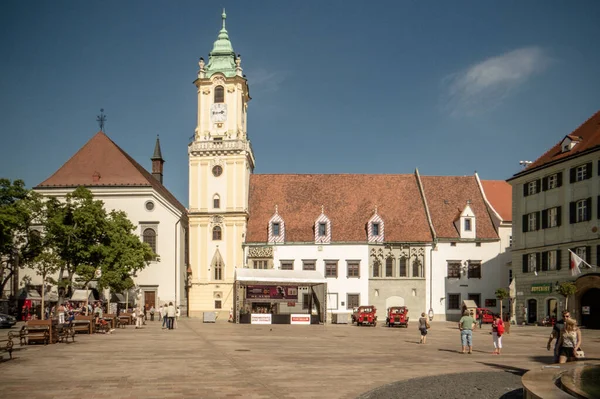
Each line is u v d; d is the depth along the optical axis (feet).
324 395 58.13
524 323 215.10
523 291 217.36
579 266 183.83
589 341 132.77
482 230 263.90
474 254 259.80
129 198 259.80
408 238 260.62
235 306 234.17
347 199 276.00
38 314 210.59
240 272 231.50
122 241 215.10
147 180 264.31
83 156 269.64
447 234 262.88
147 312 250.37
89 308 186.29
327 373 74.13
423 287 256.93
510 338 147.33
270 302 241.55
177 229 259.19
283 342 126.41
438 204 274.77
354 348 112.78
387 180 283.59
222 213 259.60
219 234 260.42
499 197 280.92
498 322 102.73
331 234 261.24
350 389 61.77
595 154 184.34
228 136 264.11
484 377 71.41
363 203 274.36
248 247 258.98
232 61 272.10
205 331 165.78
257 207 272.51
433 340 138.10
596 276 179.11
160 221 258.78
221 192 261.24
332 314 237.45
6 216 186.19
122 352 98.68
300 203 273.95
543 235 207.92
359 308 219.00
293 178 283.38
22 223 202.08
